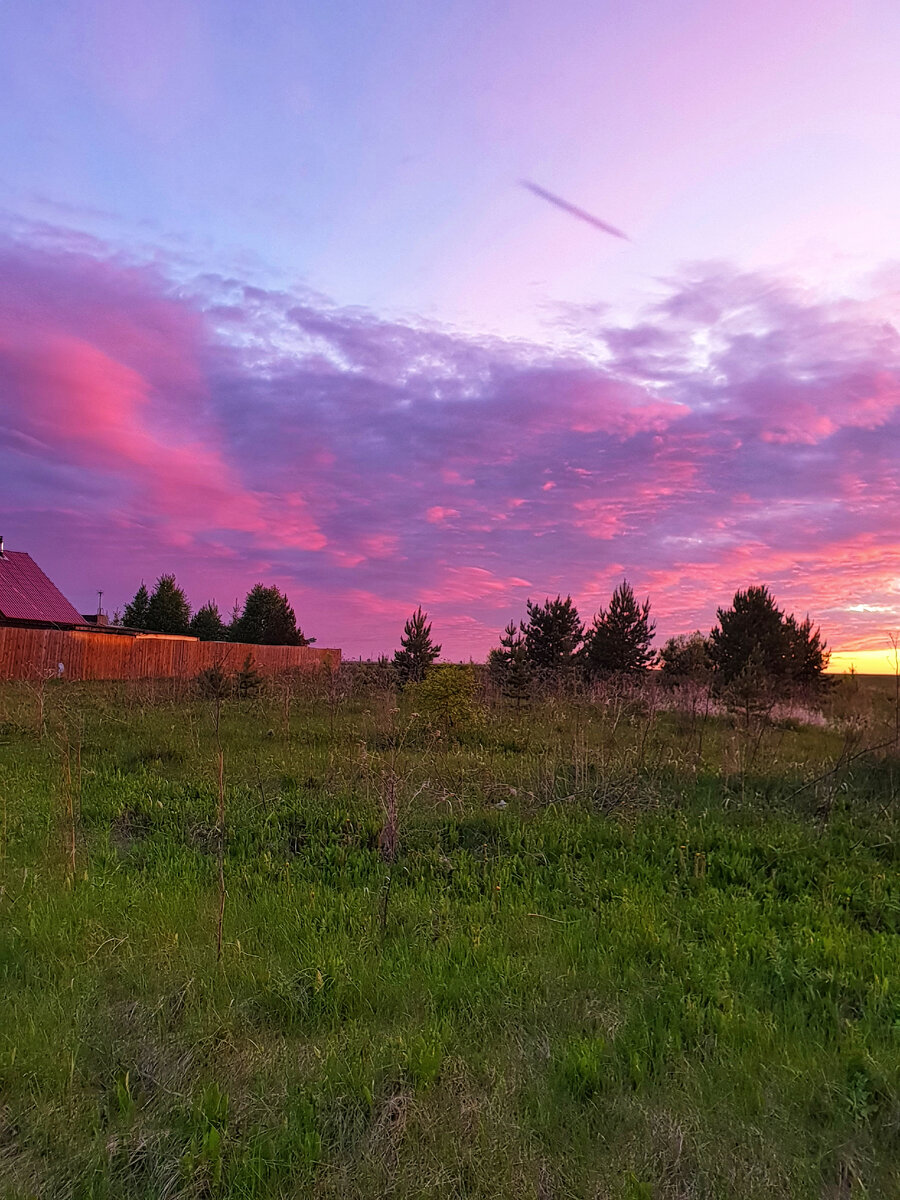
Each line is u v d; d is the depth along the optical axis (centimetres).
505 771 941
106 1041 337
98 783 870
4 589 3222
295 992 383
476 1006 372
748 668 1378
